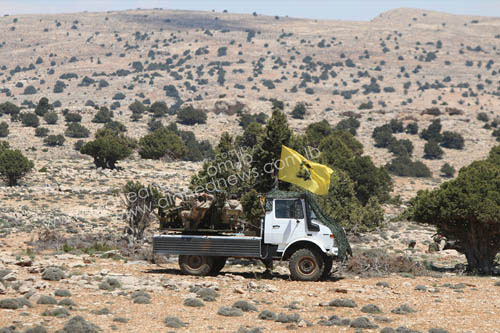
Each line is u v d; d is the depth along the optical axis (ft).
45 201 437.17
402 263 150.92
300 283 123.13
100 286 109.19
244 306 95.66
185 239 128.36
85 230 299.38
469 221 157.69
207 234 131.95
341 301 100.48
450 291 119.85
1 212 362.53
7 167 502.38
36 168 628.69
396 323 88.38
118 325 81.35
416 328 85.30
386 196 504.84
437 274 148.46
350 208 296.71
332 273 139.64
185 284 115.44
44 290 103.65
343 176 303.89
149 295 103.55
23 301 89.71
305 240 125.70
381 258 152.35
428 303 105.40
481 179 159.94
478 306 102.99
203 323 85.15
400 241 300.61
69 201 443.32
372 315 93.50
